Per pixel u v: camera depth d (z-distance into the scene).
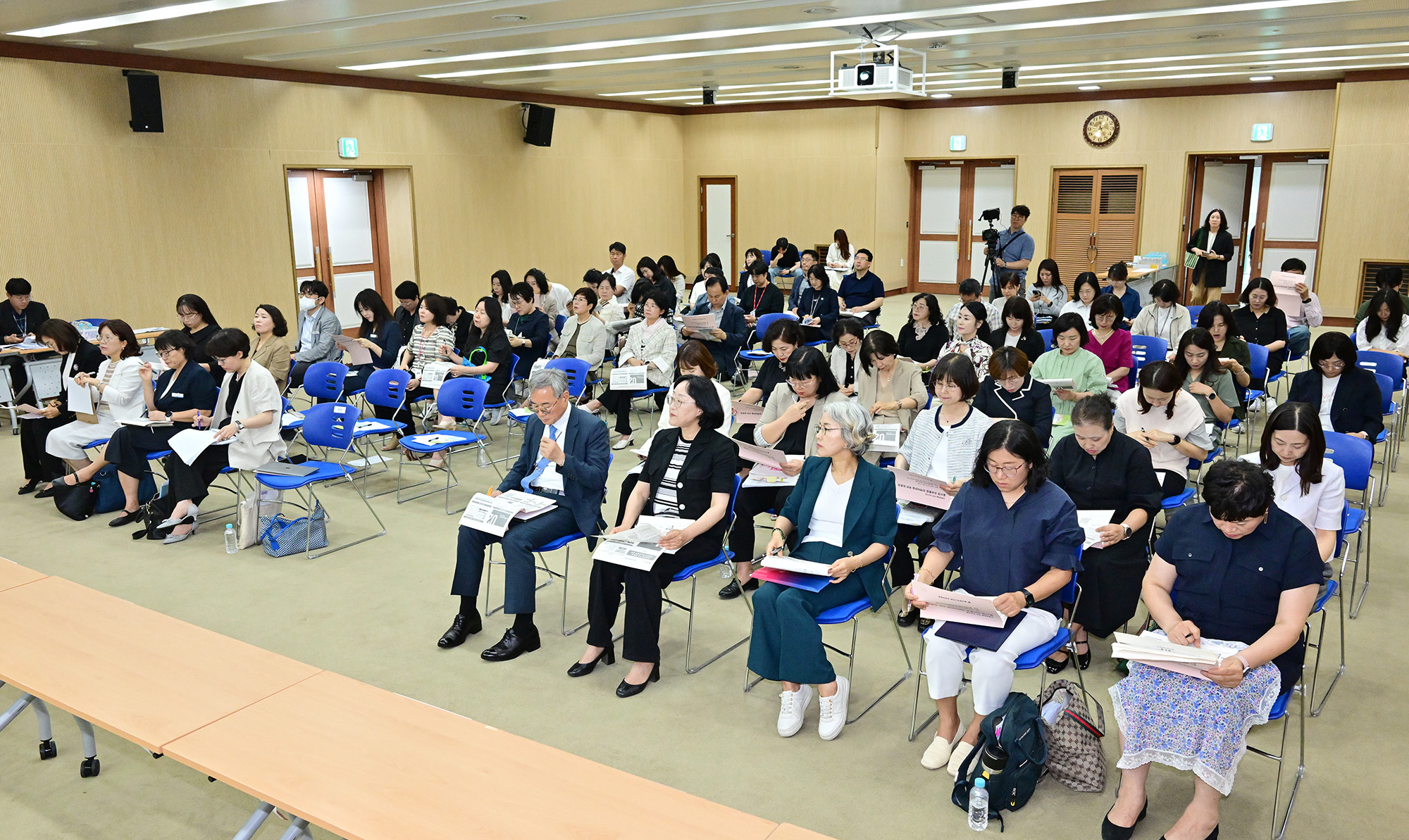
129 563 5.63
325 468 5.91
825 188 17.58
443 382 7.35
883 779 3.46
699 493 4.23
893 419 5.77
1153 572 3.31
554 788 2.46
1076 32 9.59
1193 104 15.34
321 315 8.71
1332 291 13.95
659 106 17.89
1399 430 7.66
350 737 2.69
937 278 18.44
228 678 3.03
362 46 10.19
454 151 14.09
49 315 9.70
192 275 11.19
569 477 4.42
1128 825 3.09
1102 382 6.01
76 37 9.29
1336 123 13.52
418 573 5.46
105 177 10.30
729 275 18.83
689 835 2.28
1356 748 3.62
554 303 10.59
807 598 3.69
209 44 9.84
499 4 7.88
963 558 3.63
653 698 4.06
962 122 17.20
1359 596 4.97
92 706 2.85
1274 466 3.88
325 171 12.80
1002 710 3.28
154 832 3.26
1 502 6.77
